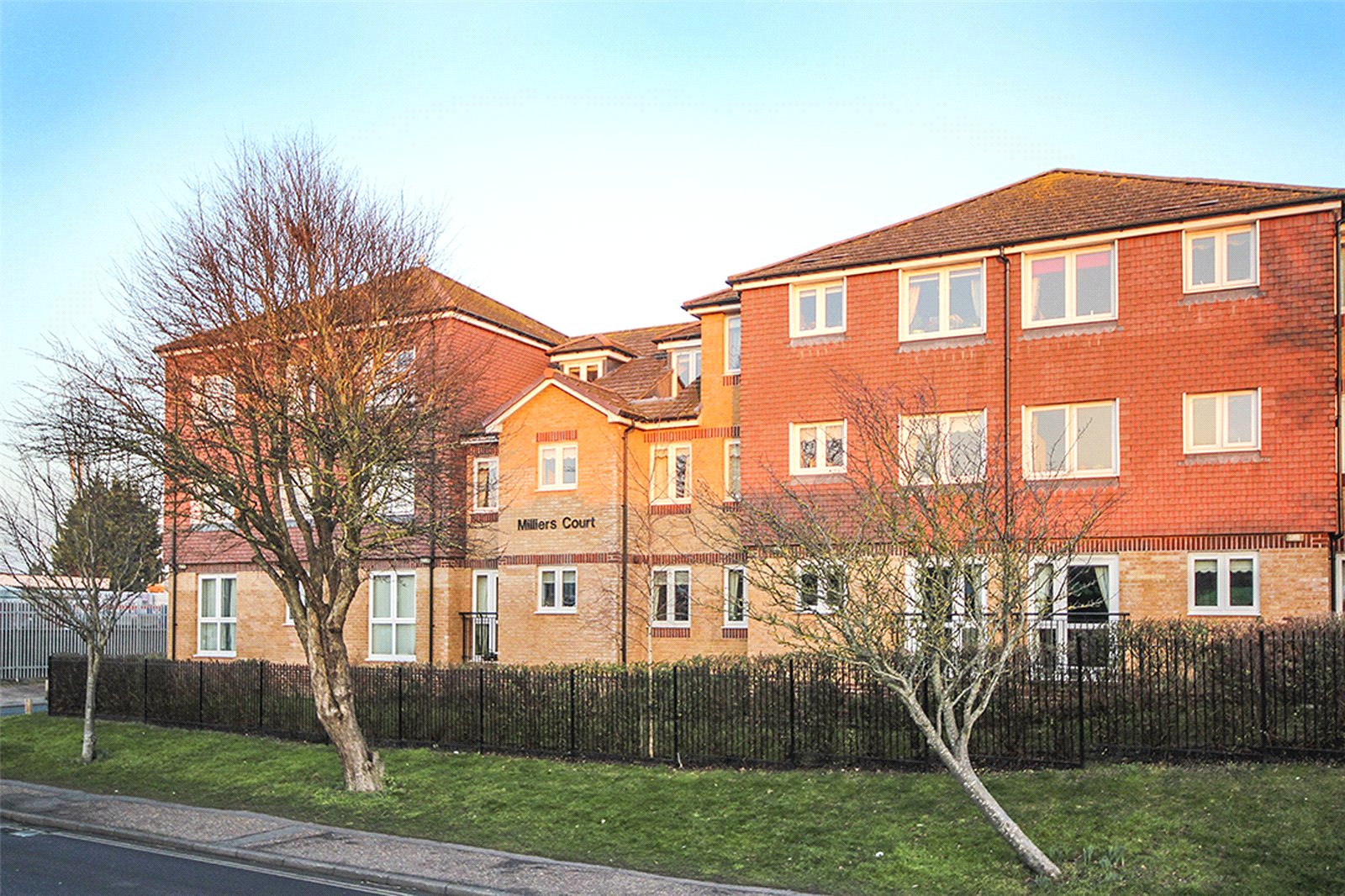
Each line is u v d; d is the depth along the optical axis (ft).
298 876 42.93
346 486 55.21
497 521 93.35
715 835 46.11
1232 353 65.82
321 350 57.11
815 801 48.47
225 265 59.82
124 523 72.08
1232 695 46.73
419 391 63.10
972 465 60.23
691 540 86.02
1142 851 38.34
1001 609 40.73
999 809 38.40
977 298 73.41
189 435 62.69
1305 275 64.34
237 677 77.61
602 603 85.46
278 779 61.31
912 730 51.96
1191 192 71.05
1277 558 63.57
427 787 57.21
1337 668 44.11
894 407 72.13
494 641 92.94
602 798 52.60
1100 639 50.90
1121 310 69.00
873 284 76.38
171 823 52.29
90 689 71.10
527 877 41.60
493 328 98.99
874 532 53.06
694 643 84.74
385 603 95.20
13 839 50.62
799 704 55.11
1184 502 66.13
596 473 86.89
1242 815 39.60
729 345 86.38
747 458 79.10
